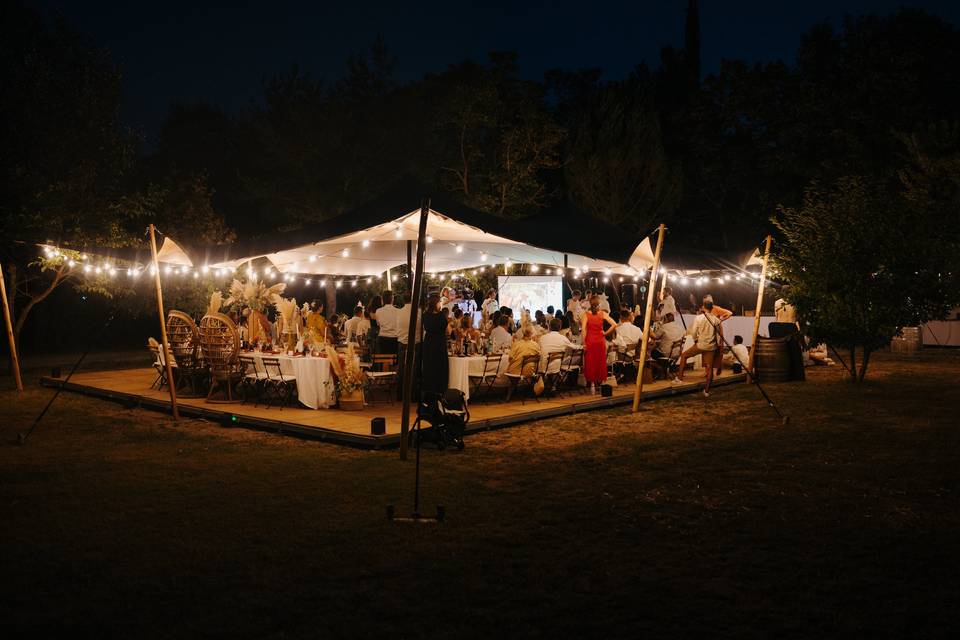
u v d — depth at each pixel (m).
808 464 7.68
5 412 11.43
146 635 3.95
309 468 7.64
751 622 4.05
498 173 24.45
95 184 17.66
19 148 16.58
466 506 6.28
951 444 8.48
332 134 25.30
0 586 4.61
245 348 12.21
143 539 5.46
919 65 27.72
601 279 23.94
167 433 9.60
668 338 13.79
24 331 24.30
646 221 25.02
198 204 22.42
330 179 26.16
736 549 5.20
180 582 4.65
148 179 28.33
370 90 27.58
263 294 12.49
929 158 20.20
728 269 15.52
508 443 8.87
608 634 3.92
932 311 13.34
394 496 6.58
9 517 6.01
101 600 4.39
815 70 29.52
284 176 27.30
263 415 10.17
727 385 14.07
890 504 6.24
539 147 24.09
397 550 5.21
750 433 9.38
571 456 8.16
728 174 31.91
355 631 3.97
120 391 12.82
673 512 6.08
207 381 12.34
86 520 5.91
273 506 6.29
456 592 4.48
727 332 18.97
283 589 4.54
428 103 28.14
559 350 11.45
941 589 4.46
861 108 26.59
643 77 35.06
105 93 17.69
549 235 11.46
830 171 26.39
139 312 20.58
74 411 11.50
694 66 38.84
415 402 11.47
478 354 11.41
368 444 8.58
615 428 9.80
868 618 4.08
